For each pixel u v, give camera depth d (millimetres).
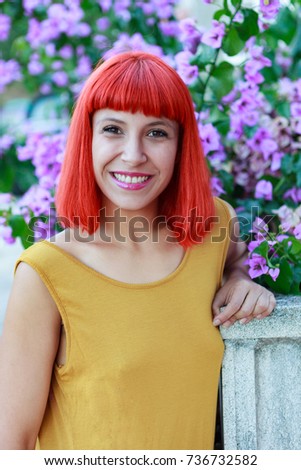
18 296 1335
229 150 2201
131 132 1332
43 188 2139
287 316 1456
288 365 1522
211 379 1453
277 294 1635
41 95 3562
